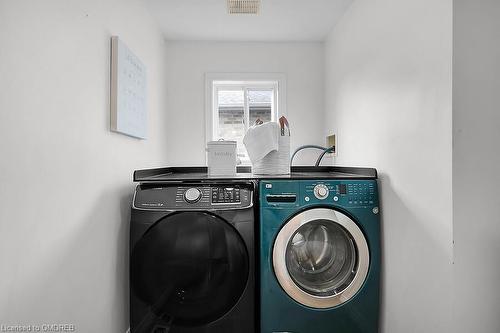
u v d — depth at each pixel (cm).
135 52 182
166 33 255
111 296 141
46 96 93
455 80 103
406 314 132
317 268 160
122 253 155
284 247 148
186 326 145
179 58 272
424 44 119
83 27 116
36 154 88
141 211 145
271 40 272
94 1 125
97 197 128
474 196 104
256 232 154
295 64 276
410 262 129
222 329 145
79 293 113
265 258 148
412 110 127
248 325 145
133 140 176
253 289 146
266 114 282
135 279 144
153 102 225
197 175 205
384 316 151
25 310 84
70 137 106
